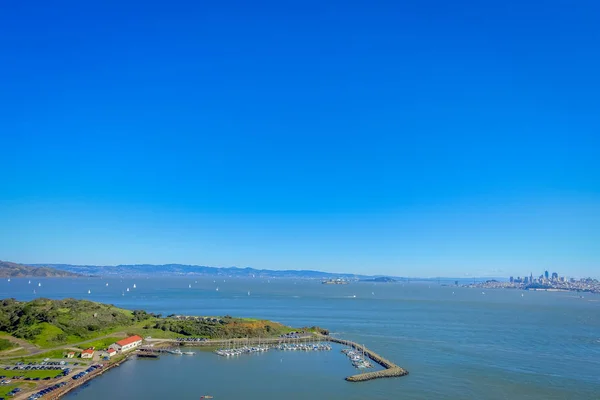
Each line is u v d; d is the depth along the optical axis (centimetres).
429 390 15162
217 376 16700
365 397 14375
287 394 14600
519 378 16688
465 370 17800
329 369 18000
